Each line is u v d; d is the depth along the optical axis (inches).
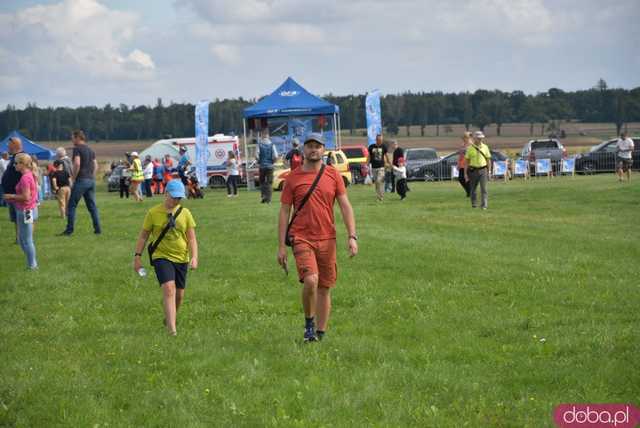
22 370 452.4
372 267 749.3
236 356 467.8
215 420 367.6
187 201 1686.8
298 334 515.8
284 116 2262.6
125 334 535.8
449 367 434.9
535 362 438.3
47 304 638.5
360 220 1133.7
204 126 2261.3
